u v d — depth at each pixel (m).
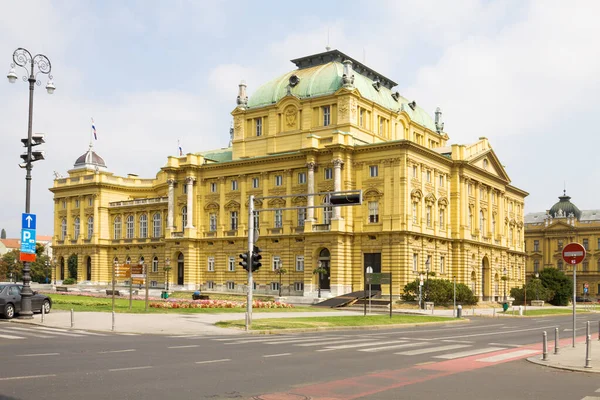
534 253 180.25
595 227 171.50
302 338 35.91
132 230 123.88
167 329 39.69
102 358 24.59
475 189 104.88
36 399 16.44
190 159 106.12
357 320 50.97
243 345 30.89
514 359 27.12
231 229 102.94
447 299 83.94
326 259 90.69
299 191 95.62
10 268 150.38
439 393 18.45
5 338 31.98
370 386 19.45
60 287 103.38
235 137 104.81
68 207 131.88
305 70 103.81
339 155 89.19
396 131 103.75
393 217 86.25
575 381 21.06
